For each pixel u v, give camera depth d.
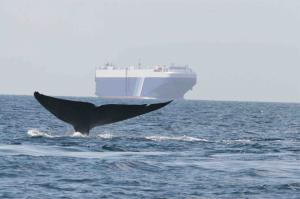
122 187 66.38
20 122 190.00
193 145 110.38
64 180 69.69
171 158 89.69
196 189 65.94
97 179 70.69
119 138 117.94
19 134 130.25
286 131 184.12
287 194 64.06
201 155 94.88
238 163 85.88
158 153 96.12
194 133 161.62
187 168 79.38
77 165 79.69
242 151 103.38
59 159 84.62
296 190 66.06
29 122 192.75
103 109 104.50
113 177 72.00
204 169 78.94
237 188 66.62
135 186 67.06
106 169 77.19
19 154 89.62
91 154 92.31
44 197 60.91
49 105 103.94
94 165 79.94
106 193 63.31
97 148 100.06
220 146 110.31
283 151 106.00
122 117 104.19
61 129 161.25
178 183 69.00
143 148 102.56
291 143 125.31
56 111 105.69
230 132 171.00
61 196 61.59
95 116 106.31
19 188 64.69
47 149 97.44
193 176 73.44
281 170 79.94
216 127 194.88
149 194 63.16
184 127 189.75
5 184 66.69
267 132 176.00
